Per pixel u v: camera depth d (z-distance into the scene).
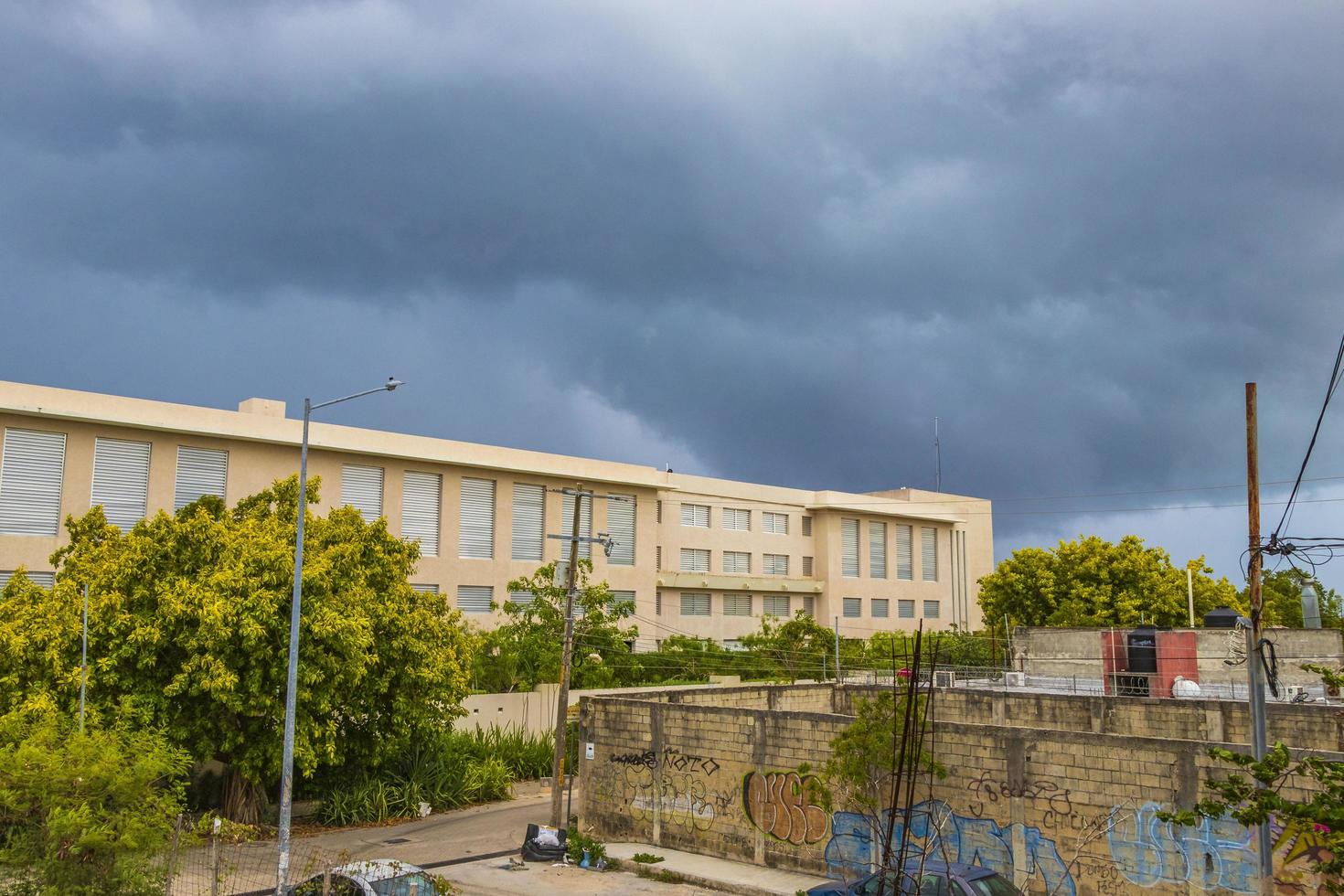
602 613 54.78
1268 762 10.70
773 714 24.38
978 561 89.44
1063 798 20.09
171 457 47.00
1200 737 27.17
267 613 27.66
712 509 72.31
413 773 33.78
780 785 24.12
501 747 40.12
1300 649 37.69
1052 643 42.94
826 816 23.22
